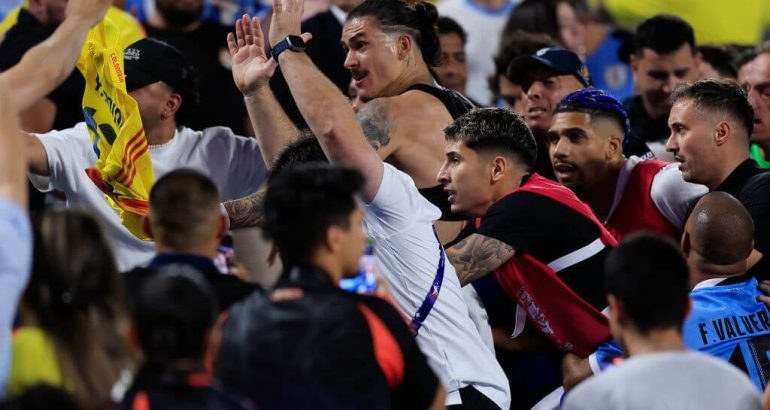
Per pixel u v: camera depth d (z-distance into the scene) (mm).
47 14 19938
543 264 13375
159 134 15586
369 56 15461
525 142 13898
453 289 12297
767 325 12742
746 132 15156
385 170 11836
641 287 9367
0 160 8461
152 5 22906
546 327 13492
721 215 12891
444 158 15086
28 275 8461
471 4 25328
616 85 25172
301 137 13016
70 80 19203
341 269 9562
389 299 9969
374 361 9156
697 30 24891
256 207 14320
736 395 9125
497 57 21328
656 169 15570
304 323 9086
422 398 9469
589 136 15641
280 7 12789
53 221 9016
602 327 13336
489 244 13250
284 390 8969
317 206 9375
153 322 8203
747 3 24828
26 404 8016
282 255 9555
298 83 12227
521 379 14070
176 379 8180
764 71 18703
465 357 12094
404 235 11945
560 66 18312
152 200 10188
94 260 8992
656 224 15516
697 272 13055
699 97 15055
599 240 13586
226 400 8273
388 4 15602
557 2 24719
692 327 12578
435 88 15570
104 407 8703
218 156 16062
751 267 14438
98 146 14000
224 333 9266
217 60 21734
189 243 10078
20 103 10117
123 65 15039
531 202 13430
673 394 9016
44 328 8914
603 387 9141
